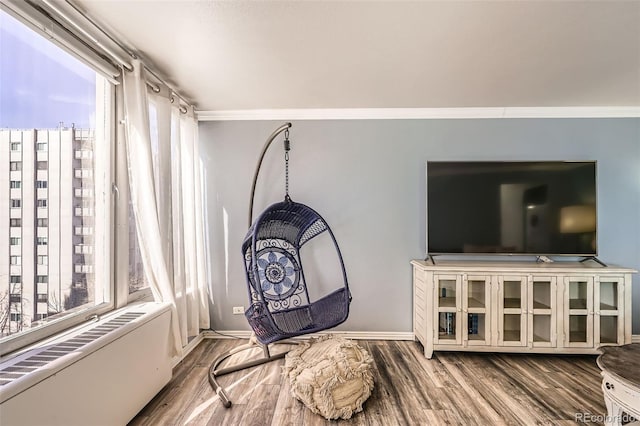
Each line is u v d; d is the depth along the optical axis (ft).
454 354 9.45
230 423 6.24
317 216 9.64
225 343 10.23
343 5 5.26
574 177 9.89
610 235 10.43
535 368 8.54
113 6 5.23
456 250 10.05
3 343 4.53
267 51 6.75
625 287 8.84
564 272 8.89
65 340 5.16
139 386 6.17
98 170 6.55
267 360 8.66
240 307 10.74
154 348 6.72
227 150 10.73
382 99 9.64
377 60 7.16
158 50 6.69
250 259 9.22
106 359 5.26
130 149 6.89
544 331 9.00
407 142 10.65
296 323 8.84
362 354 7.30
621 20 5.66
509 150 10.53
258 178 10.71
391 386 7.61
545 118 10.52
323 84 8.49
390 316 10.63
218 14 5.48
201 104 9.98
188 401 6.97
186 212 9.57
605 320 8.94
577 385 7.65
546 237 9.91
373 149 10.67
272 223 9.75
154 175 7.72
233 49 6.67
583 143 10.47
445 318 9.18
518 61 7.22
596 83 8.45
